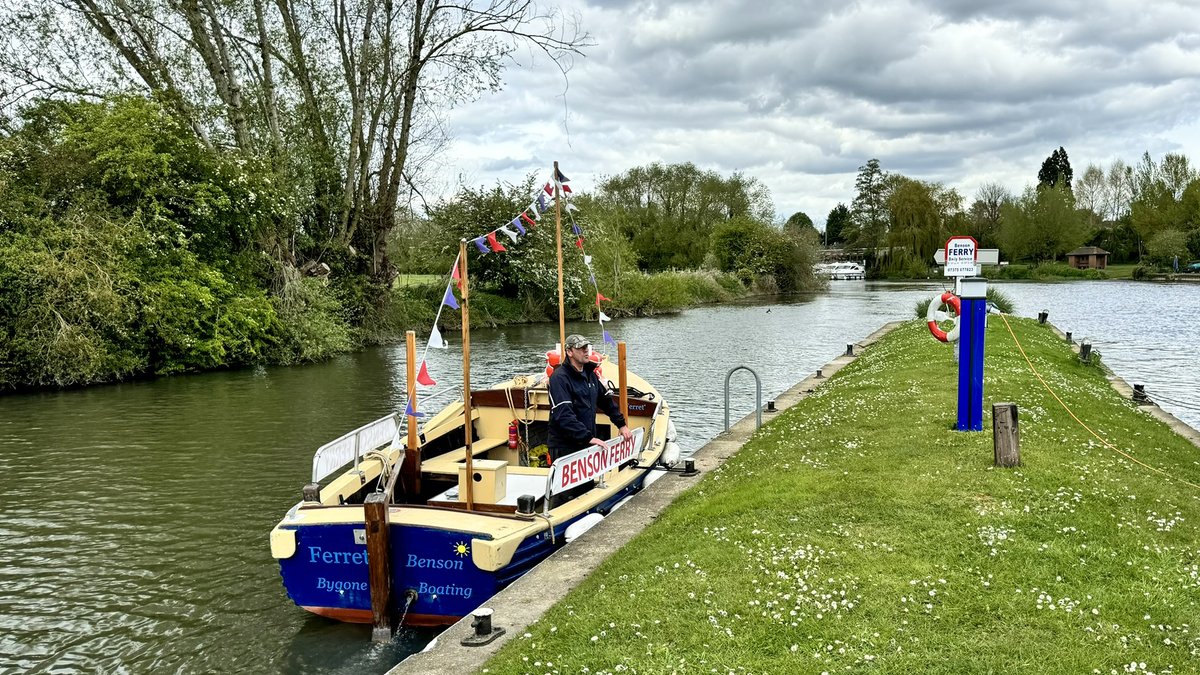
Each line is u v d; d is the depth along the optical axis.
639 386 12.97
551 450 8.46
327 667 6.34
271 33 28.38
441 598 6.59
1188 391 17.94
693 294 57.56
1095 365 20.38
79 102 24.41
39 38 23.41
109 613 7.43
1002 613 5.22
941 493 7.77
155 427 15.57
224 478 11.81
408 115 31.09
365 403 18.39
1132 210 95.69
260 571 8.37
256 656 6.57
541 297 43.38
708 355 26.61
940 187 95.31
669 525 7.68
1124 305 46.53
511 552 6.46
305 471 12.22
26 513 10.26
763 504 7.91
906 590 5.60
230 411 17.31
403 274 46.72
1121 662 4.58
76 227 21.50
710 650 4.90
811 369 23.14
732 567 6.20
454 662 5.05
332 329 28.03
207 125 27.19
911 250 92.38
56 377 20.58
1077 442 10.12
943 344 20.95
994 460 8.80
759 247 69.81
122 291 21.84
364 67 29.02
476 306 40.34
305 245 30.86
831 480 8.54
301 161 29.80
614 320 43.19
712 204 80.06
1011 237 94.75
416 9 28.31
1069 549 6.25
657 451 10.16
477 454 10.20
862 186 104.56
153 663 6.52
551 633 5.28
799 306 52.69
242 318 24.38
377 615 6.54
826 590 5.64
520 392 10.91
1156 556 6.16
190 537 9.37
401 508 6.94
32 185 22.06
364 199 32.94
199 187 24.25
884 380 16.00
